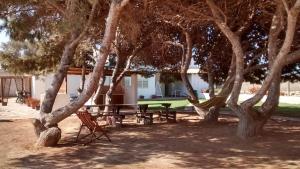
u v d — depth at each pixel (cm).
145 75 2589
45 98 1268
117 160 1020
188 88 1842
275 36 1277
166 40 1950
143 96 4619
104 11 1342
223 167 937
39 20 1392
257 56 1736
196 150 1138
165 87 5078
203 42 1947
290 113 2266
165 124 1731
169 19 1573
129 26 1387
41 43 1886
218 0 1313
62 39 1680
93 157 1057
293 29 1087
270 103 1338
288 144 1206
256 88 4234
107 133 1467
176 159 1025
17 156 1084
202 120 1820
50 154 1102
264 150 1127
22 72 2242
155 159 1027
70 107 1221
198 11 1352
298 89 4769
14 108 2914
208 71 1969
